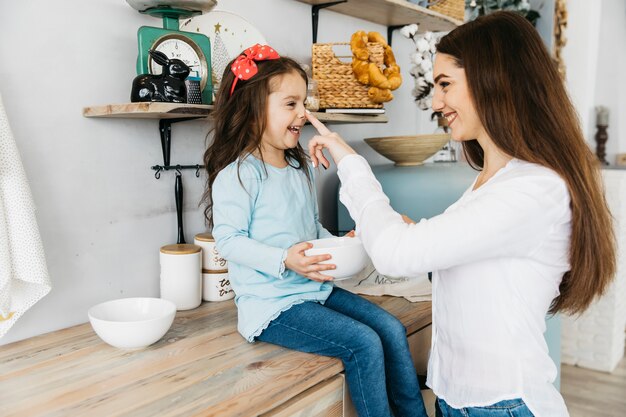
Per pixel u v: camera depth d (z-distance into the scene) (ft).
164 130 5.01
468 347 3.09
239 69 4.31
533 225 2.79
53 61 4.28
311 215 4.82
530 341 2.95
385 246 2.98
